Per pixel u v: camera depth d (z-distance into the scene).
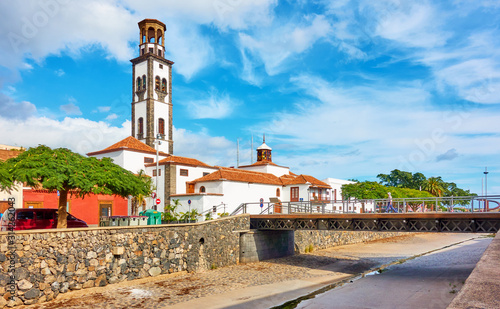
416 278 29.27
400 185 138.50
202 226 32.22
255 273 31.84
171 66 75.69
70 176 23.22
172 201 52.97
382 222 31.05
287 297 24.16
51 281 21.19
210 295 24.12
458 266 34.41
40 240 20.91
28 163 22.48
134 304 21.53
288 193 64.94
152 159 58.97
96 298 22.22
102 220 32.41
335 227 33.69
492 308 3.91
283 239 41.72
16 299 19.56
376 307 21.28
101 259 23.97
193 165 57.81
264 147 79.56
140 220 30.42
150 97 70.38
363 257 42.94
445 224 27.92
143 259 26.73
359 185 77.06
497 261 6.49
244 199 56.97
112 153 56.22
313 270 34.09
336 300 23.05
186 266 30.19
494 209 26.44
